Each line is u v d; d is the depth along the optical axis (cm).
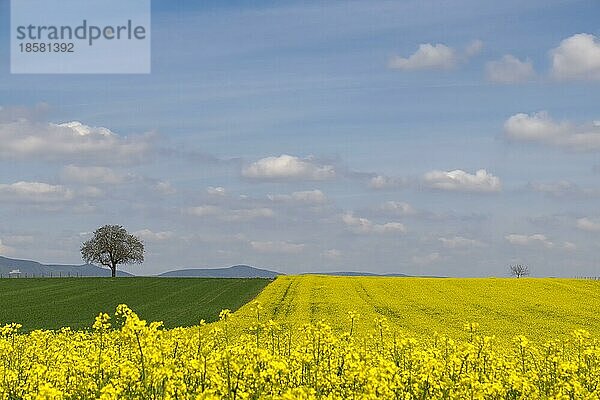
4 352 1670
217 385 1184
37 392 1362
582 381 1489
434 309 5178
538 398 1344
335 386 1305
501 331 3766
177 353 1473
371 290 6756
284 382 1329
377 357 1451
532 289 6862
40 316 5259
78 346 1912
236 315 4712
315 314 4750
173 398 1212
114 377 1409
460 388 1294
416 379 1321
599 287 7038
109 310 5672
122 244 12481
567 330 3878
